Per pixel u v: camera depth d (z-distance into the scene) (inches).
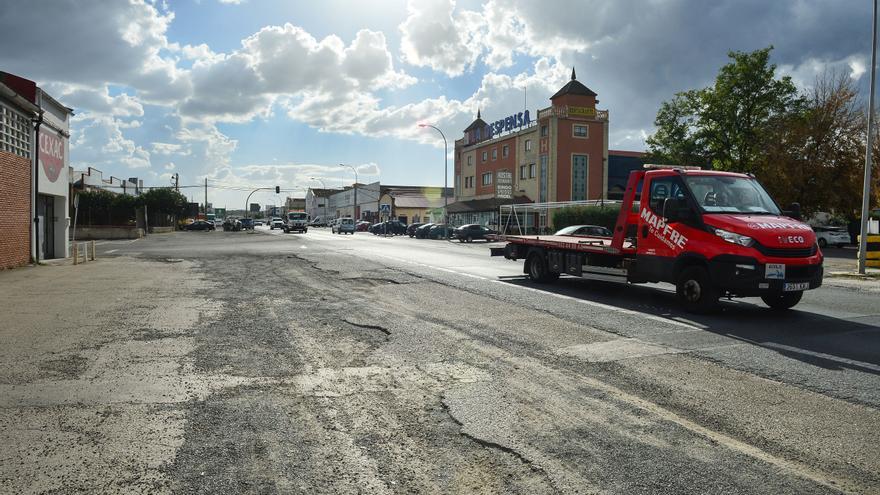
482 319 334.6
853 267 771.4
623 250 418.6
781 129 1492.4
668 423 165.2
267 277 577.3
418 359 239.8
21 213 737.6
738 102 1547.7
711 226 348.8
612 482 128.5
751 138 1544.0
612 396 189.6
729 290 336.8
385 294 445.4
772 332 298.5
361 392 193.8
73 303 395.5
